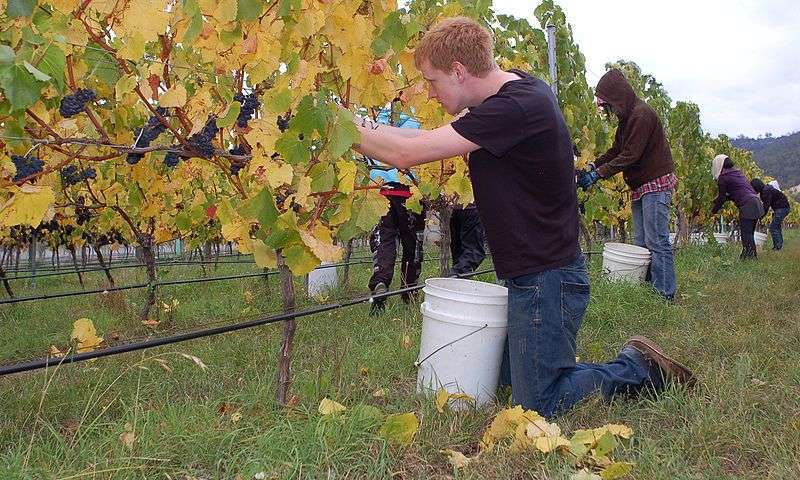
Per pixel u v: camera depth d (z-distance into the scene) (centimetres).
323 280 589
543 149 221
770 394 247
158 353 307
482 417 237
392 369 297
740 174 902
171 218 451
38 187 181
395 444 201
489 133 214
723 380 255
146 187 382
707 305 460
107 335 397
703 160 1123
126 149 200
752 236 883
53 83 161
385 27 227
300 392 253
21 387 265
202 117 198
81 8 176
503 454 196
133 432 196
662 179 495
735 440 205
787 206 1134
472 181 236
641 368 247
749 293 515
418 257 483
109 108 286
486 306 251
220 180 499
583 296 242
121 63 195
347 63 223
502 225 230
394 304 450
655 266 495
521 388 239
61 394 258
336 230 258
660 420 227
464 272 491
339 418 207
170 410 215
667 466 182
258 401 237
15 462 172
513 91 220
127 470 176
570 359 240
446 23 232
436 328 256
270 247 199
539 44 648
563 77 655
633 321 404
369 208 228
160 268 853
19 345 374
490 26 533
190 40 184
